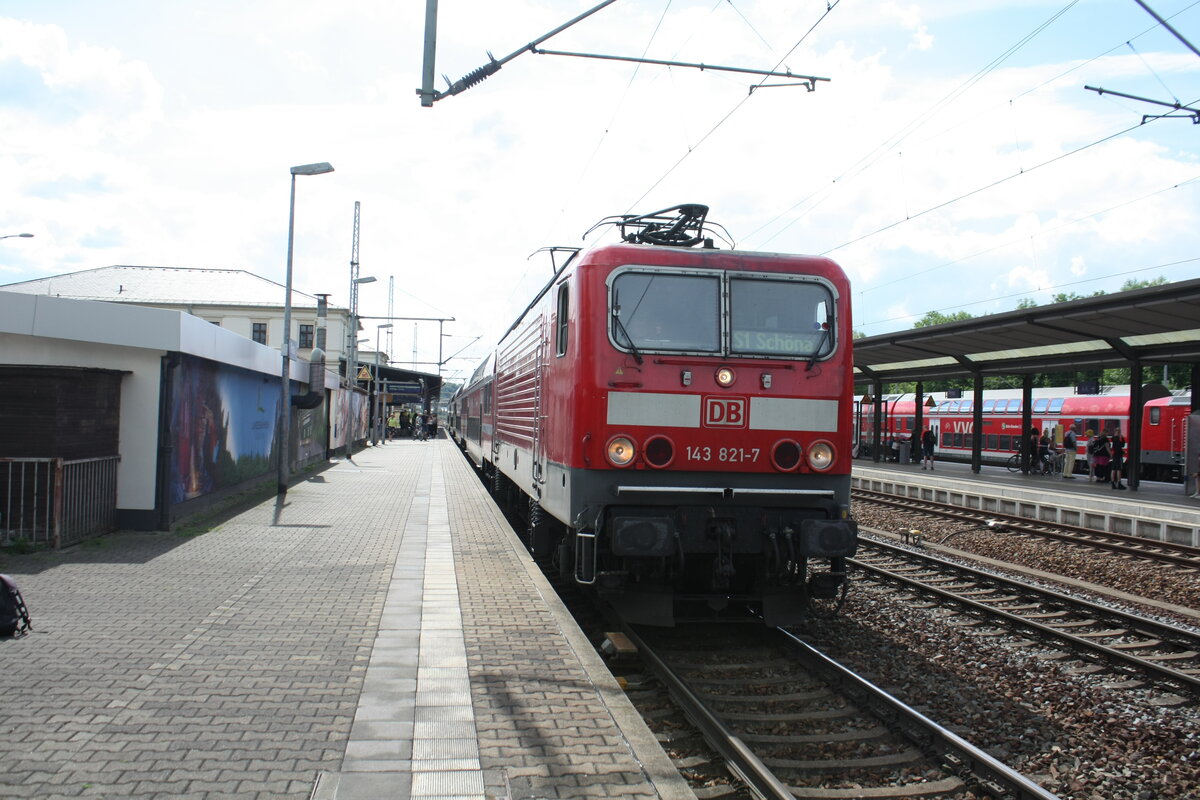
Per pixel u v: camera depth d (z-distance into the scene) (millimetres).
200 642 6680
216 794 4055
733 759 5203
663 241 8828
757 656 7605
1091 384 32188
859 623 8992
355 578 9398
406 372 58438
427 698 5492
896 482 24453
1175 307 16031
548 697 5547
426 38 8133
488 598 8500
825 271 7820
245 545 11438
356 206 46312
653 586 7703
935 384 70688
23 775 4195
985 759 5141
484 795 4141
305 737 4801
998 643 8422
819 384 7652
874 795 4980
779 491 7500
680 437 7387
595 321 7391
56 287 58062
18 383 10508
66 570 9375
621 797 4148
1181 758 5656
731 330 7566
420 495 18953
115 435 12133
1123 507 16906
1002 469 32875
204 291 59719
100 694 5414
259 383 19406
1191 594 11125
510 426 13320
